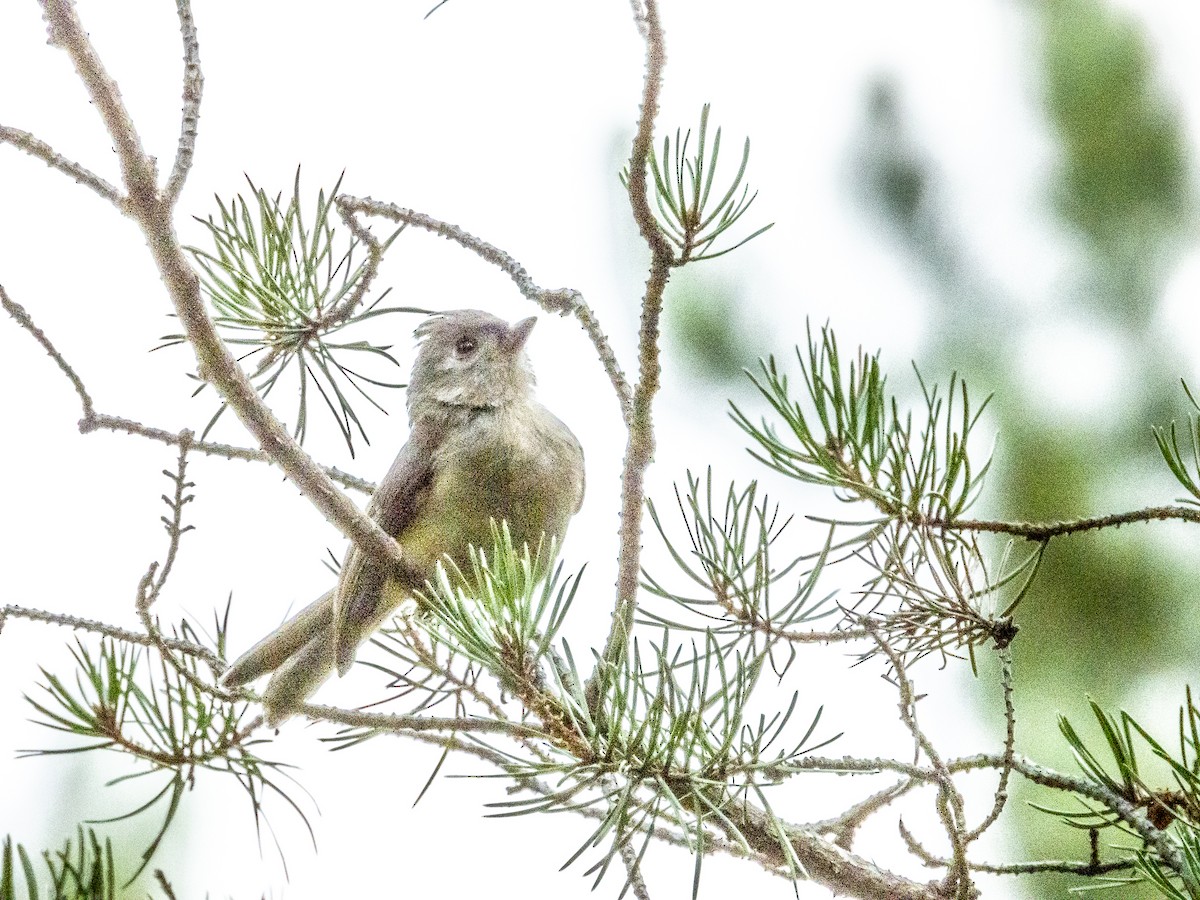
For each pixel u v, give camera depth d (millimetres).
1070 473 7777
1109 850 6484
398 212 6480
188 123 5141
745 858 5199
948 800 4543
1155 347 8406
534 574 4770
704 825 5133
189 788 5004
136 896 5980
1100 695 7285
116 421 6078
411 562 6297
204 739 5027
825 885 5164
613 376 6262
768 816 4883
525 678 4707
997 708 7184
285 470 6023
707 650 4539
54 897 3213
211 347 5527
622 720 4609
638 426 4988
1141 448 7938
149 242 5238
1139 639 7395
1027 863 4766
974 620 4828
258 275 6297
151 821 6098
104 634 5215
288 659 7371
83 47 4871
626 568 5098
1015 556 7480
